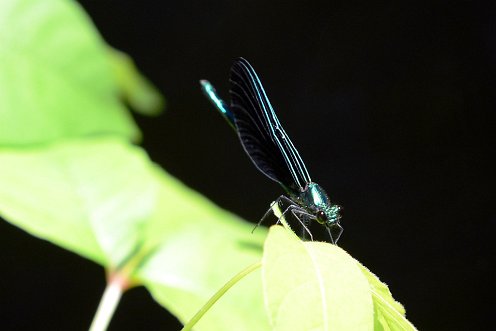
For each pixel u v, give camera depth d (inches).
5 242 41.3
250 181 44.1
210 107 44.8
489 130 45.3
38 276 41.3
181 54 45.4
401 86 46.2
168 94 44.7
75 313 41.1
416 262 43.0
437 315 41.9
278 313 12.3
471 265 42.8
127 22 45.3
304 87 45.8
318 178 44.2
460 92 45.9
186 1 46.1
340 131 45.4
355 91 46.0
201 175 43.9
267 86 45.7
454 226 43.8
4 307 40.6
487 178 44.5
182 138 44.3
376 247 43.1
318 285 12.7
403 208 43.9
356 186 44.3
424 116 45.8
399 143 45.4
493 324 41.6
